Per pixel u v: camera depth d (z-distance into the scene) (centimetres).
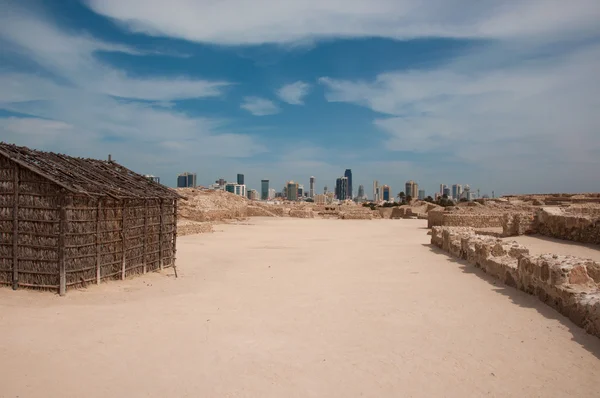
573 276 1116
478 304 1238
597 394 682
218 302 1330
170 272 1834
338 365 821
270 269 1997
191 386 730
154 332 1014
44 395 690
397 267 1988
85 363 821
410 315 1153
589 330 930
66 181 1347
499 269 1544
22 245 1352
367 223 6106
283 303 1315
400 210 8069
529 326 1009
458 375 764
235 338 979
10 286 1366
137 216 1683
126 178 1784
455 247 2273
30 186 1349
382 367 808
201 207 5441
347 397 690
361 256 2433
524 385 718
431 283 1581
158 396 694
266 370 799
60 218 1312
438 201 11556
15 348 883
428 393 699
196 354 877
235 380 755
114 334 991
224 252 2639
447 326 1046
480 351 873
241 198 8112
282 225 5516
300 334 1009
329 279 1720
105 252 1509
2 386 716
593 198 5622
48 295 1307
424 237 3731
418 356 857
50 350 880
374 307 1248
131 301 1312
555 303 1115
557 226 2544
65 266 1328
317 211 8712
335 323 1096
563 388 704
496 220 3866
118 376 766
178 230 3562
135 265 1680
